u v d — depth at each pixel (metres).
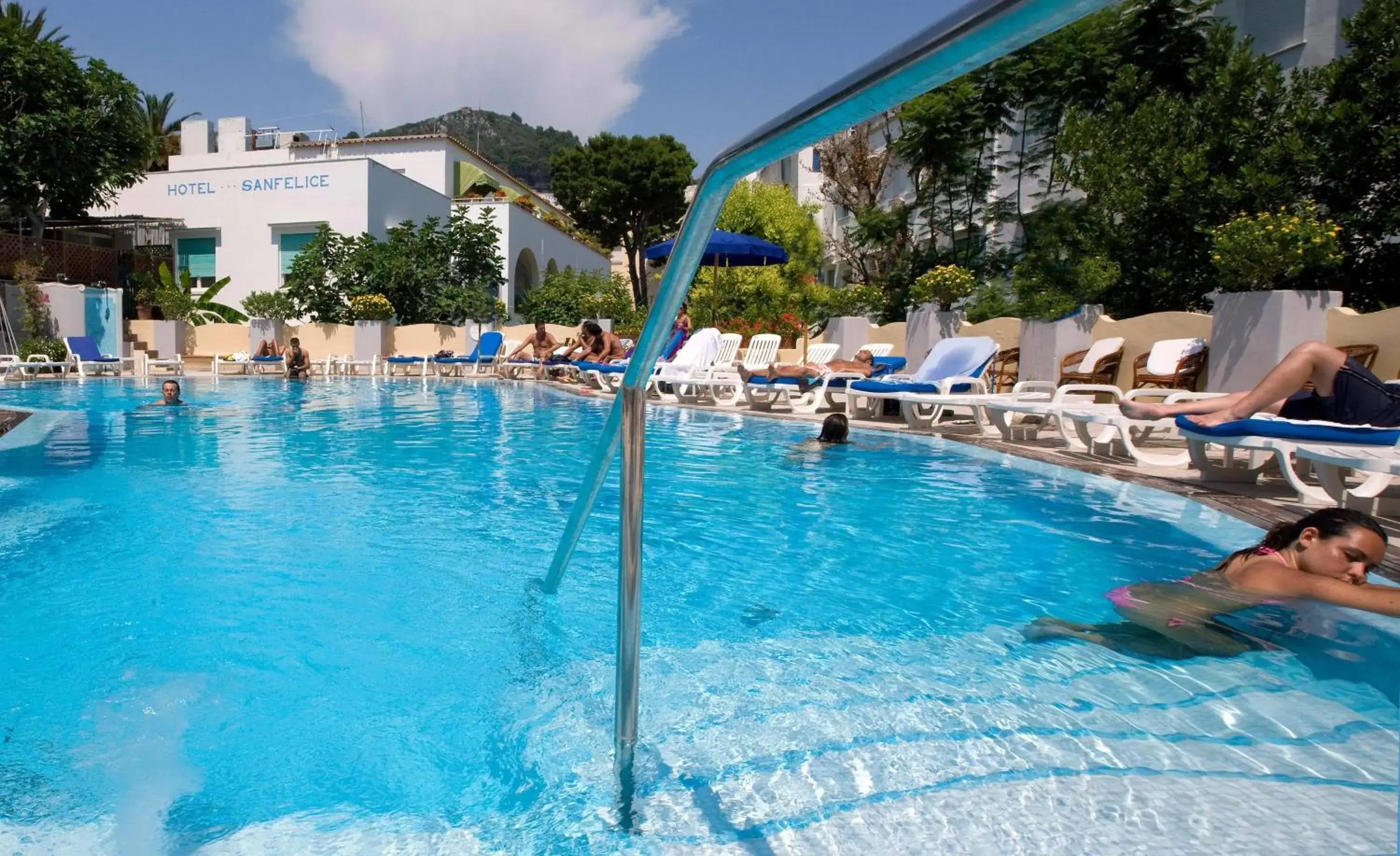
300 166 24.25
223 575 3.17
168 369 20.47
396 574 3.20
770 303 23.41
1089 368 9.12
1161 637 2.44
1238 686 2.07
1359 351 6.59
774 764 1.70
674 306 1.17
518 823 1.51
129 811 1.55
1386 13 8.42
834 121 0.75
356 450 6.90
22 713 1.99
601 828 1.49
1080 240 11.51
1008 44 0.55
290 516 4.26
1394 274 8.83
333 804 1.58
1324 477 3.88
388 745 1.83
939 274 11.33
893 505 4.51
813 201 31.30
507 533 3.90
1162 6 12.45
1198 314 8.39
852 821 1.48
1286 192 8.89
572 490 5.07
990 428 8.02
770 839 1.43
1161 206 10.11
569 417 9.99
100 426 8.68
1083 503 4.53
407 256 22.84
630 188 32.59
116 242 25.11
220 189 24.61
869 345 12.59
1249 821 1.45
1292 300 6.92
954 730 1.84
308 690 2.12
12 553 3.49
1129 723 1.86
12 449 6.81
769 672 2.21
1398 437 3.70
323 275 21.97
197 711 2.00
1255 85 9.57
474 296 22.88
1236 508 4.03
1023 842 1.39
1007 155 16.89
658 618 2.67
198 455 6.54
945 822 1.47
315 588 3.00
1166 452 6.18
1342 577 2.54
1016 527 3.94
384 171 24.97
